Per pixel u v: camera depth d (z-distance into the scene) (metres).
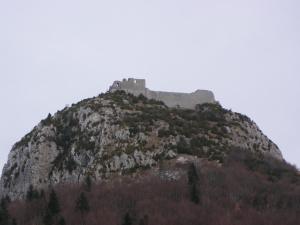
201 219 164.00
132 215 165.50
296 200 176.38
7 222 165.50
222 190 178.12
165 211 167.38
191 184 178.25
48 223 164.62
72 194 179.50
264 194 178.75
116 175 187.25
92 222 163.12
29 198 184.12
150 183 181.12
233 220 164.38
